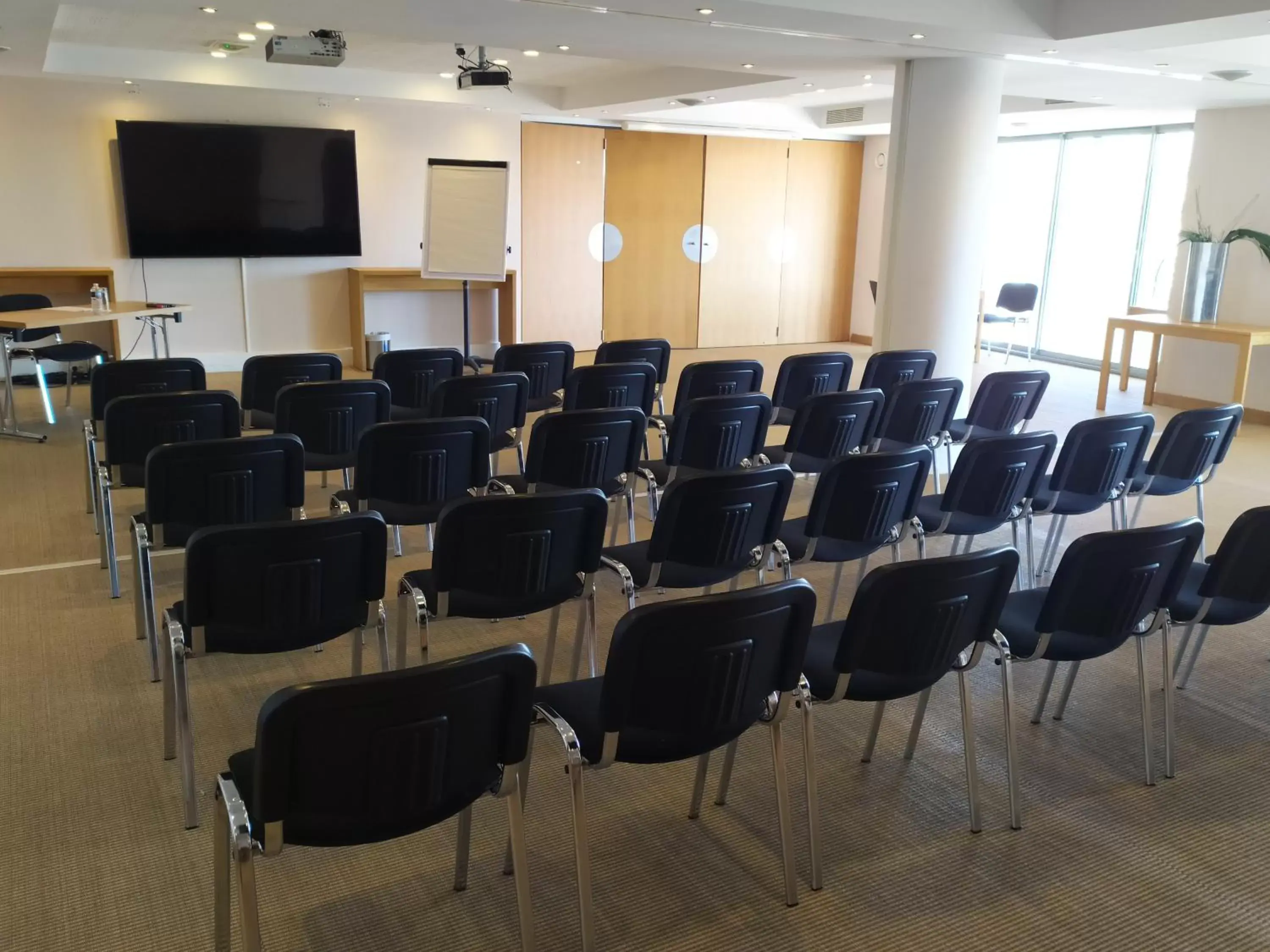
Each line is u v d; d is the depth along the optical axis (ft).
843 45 19.71
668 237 38.65
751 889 8.02
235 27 24.35
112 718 10.41
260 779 5.48
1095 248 37.17
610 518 18.16
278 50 24.14
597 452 13.05
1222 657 12.60
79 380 30.01
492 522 8.97
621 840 8.63
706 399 13.99
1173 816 9.19
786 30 18.28
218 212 31.27
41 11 18.22
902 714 10.94
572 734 6.84
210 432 13.79
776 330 41.70
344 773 5.71
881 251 22.72
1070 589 8.52
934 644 7.95
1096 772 9.91
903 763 9.96
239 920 7.47
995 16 18.06
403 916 7.61
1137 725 10.85
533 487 12.87
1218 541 17.56
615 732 6.75
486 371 34.09
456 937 7.41
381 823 6.00
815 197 41.04
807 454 15.06
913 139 21.58
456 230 30.32
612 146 36.86
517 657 5.98
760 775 9.70
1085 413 29.07
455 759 6.05
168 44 26.99
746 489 10.21
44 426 24.30
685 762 9.93
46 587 14.01
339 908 7.68
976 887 8.13
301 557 8.30
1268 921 7.82
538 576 9.45
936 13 17.60
